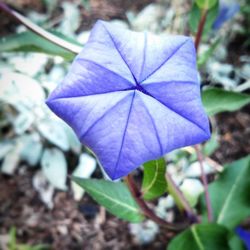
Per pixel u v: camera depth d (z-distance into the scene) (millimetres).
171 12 248
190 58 105
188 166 209
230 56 256
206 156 207
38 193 225
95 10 268
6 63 206
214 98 166
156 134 101
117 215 155
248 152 233
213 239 159
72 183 224
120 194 155
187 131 102
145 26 245
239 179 183
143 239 212
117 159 100
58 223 219
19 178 228
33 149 222
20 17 157
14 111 225
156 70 102
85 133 100
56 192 225
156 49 103
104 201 153
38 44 158
